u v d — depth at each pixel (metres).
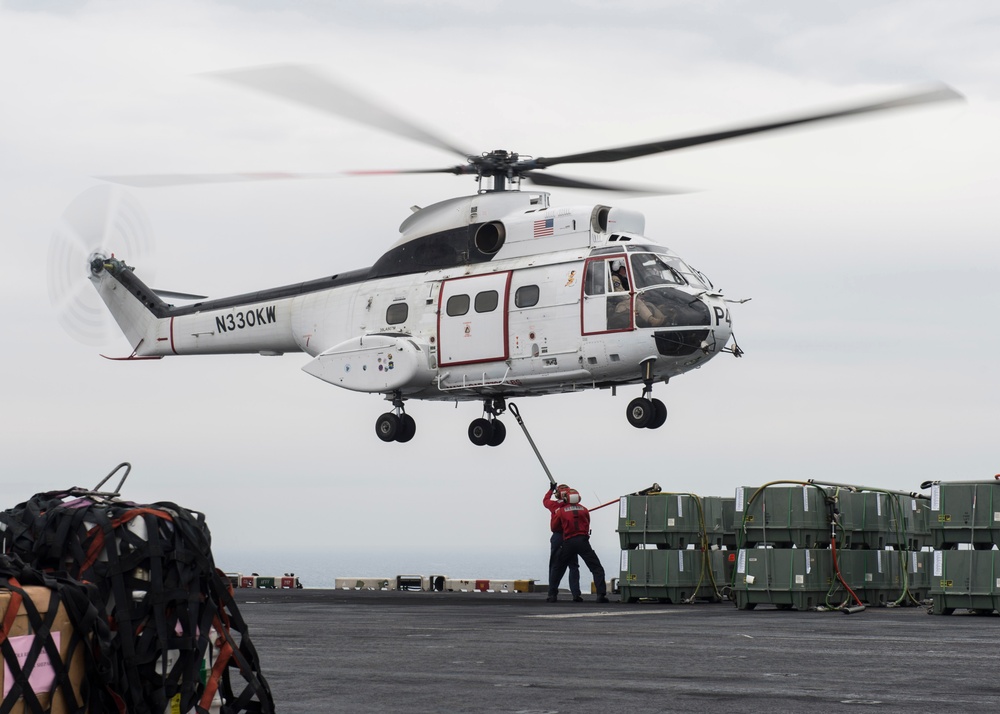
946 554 16.84
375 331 25.19
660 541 19.64
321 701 7.79
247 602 19.66
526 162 23.64
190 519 6.24
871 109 17.58
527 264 23.38
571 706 7.55
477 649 11.07
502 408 25.27
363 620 14.93
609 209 23.06
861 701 7.74
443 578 25.91
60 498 6.34
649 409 22.88
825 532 18.22
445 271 24.53
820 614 16.70
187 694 6.04
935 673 9.23
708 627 13.76
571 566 20.25
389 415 26.42
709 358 22.52
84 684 5.72
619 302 22.16
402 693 8.15
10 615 5.36
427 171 23.86
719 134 19.83
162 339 29.66
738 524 17.98
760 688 8.38
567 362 22.75
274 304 27.52
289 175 21.67
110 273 30.50
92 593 5.75
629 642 11.77
